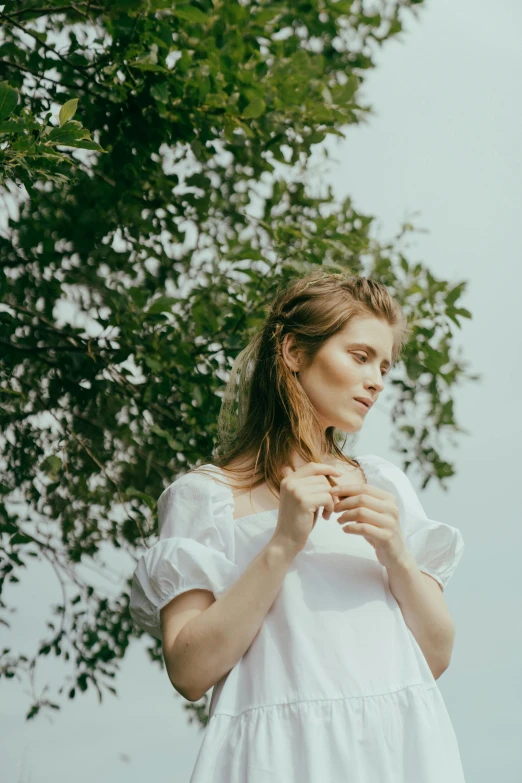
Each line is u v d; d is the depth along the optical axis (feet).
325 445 6.22
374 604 5.33
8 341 13.76
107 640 15.40
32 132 8.55
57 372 14.40
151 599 5.37
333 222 14.26
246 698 5.10
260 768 4.84
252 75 12.58
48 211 14.07
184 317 14.12
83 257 14.60
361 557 5.53
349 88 13.80
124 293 13.39
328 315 5.95
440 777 4.93
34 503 14.92
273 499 5.78
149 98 12.22
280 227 14.11
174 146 14.02
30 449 14.71
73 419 14.70
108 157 13.34
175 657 5.13
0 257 14.30
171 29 12.41
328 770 4.84
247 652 5.22
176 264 14.92
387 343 5.98
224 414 6.91
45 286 14.26
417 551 5.82
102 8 11.76
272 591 5.11
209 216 14.99
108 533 15.14
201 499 5.64
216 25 12.89
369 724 4.97
